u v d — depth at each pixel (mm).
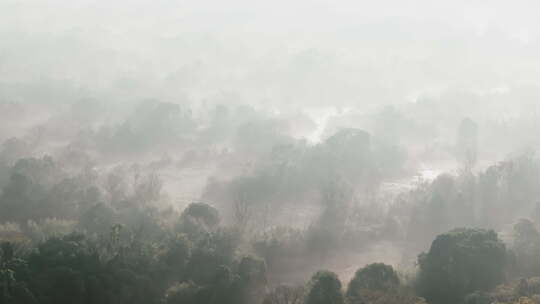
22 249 124250
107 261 120625
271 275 142750
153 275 123750
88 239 128875
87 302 112250
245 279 123250
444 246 130125
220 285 119625
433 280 126062
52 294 110312
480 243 130125
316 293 115125
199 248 131500
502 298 115125
